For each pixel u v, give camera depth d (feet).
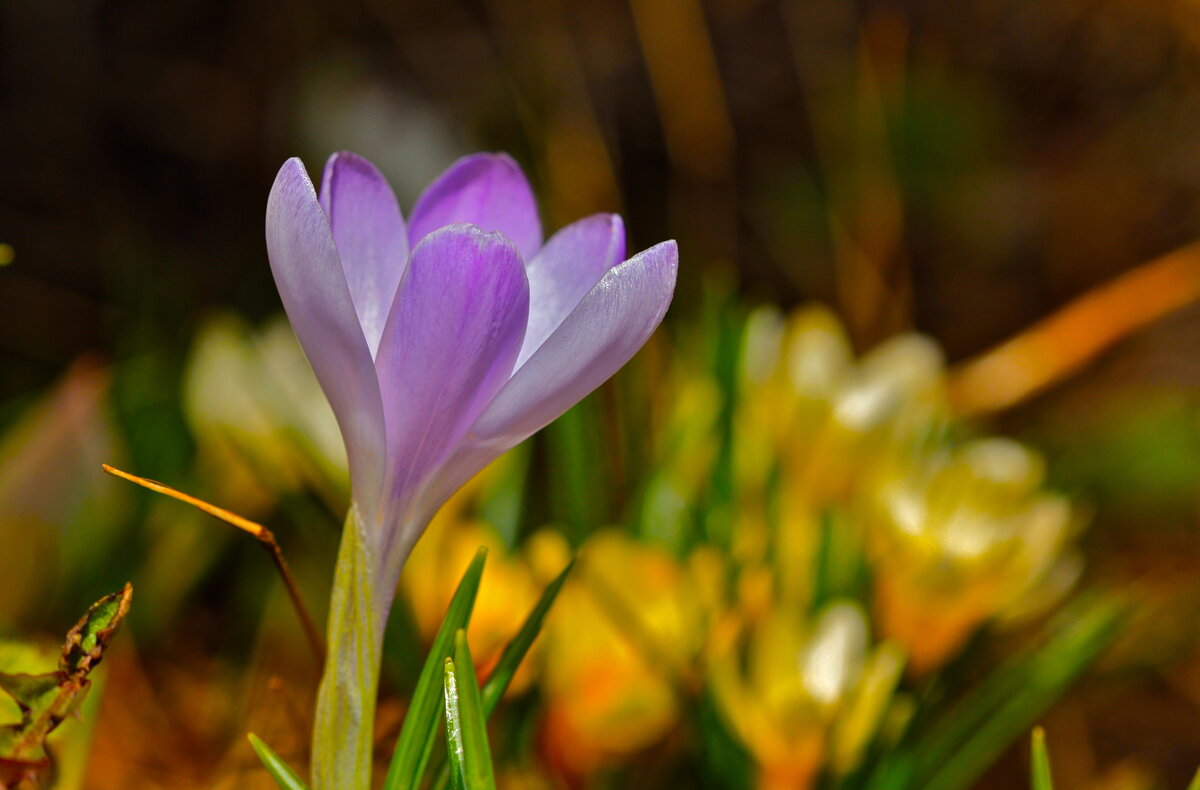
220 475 1.67
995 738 1.48
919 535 1.50
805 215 4.29
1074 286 4.37
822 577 1.55
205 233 4.17
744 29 5.01
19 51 4.06
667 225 4.52
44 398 2.02
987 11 4.80
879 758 1.45
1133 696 2.83
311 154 4.01
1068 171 4.58
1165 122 4.66
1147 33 4.66
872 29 3.94
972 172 4.28
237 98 4.38
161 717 1.62
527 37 4.54
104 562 1.59
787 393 1.73
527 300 1.17
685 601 1.48
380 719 1.49
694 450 1.74
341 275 1.15
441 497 1.22
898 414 1.70
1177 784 2.65
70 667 1.22
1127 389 3.67
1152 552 3.08
